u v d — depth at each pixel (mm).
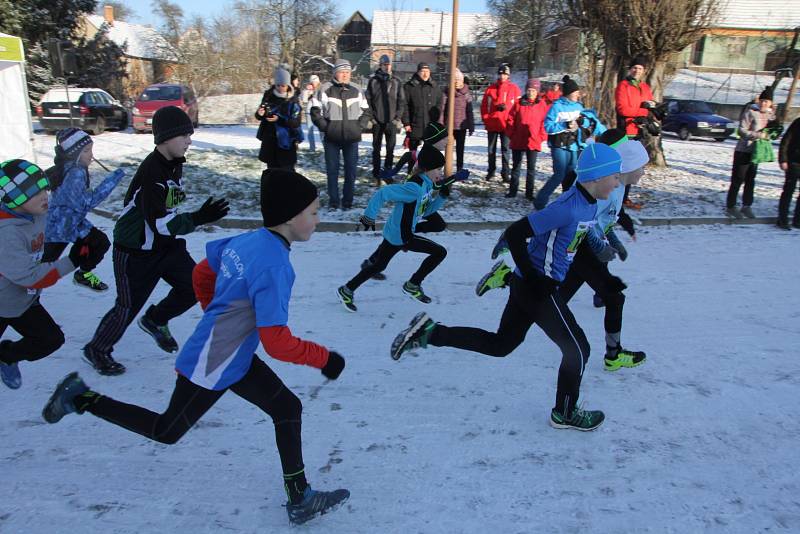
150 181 3752
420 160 5133
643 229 8875
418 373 4340
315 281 6195
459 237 8070
